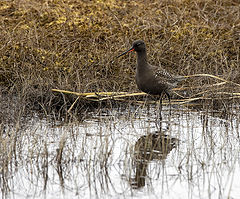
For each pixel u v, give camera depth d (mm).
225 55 15539
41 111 13180
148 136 11289
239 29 16766
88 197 8383
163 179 9055
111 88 14367
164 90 13273
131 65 15094
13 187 8727
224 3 18672
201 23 16891
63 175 9219
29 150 10094
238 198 8305
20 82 13695
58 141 10773
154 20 16672
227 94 13930
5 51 14438
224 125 12234
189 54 15469
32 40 14891
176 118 12891
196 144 10805
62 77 14320
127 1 18125
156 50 15156
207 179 9078
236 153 10180
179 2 18062
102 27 16062
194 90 14531
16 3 17172
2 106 12594
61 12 16891
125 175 9133
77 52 15062
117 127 11953
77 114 13086
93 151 10266
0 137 10141
